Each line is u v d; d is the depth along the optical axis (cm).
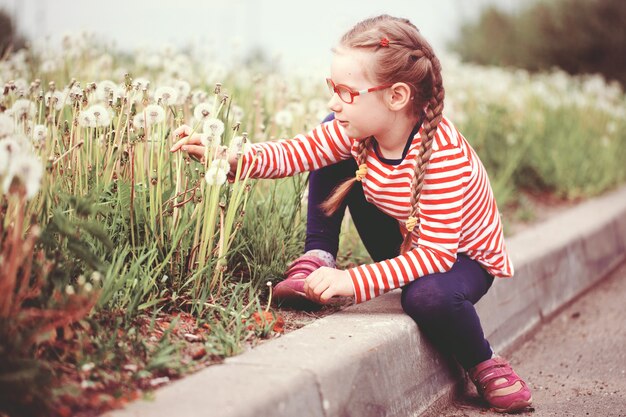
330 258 275
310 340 223
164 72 415
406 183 245
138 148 260
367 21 244
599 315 375
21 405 172
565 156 552
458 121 503
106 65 395
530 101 626
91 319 202
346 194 265
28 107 237
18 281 198
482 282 258
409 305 245
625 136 649
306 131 333
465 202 245
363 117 237
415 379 240
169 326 225
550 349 327
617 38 1019
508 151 535
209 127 242
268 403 181
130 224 250
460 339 247
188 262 254
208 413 171
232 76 455
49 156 241
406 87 233
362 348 219
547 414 250
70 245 198
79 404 179
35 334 182
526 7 1134
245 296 262
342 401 204
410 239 247
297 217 310
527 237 403
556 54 1052
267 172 262
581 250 415
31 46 405
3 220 203
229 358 207
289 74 478
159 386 193
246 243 278
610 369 300
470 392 272
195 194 254
